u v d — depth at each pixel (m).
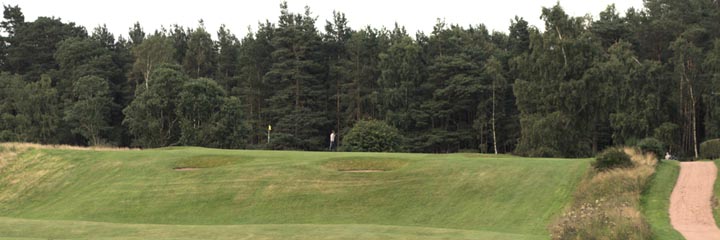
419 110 84.44
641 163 29.89
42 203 32.66
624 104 63.78
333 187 31.30
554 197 27.78
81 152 40.53
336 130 95.31
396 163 34.44
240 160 36.38
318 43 98.00
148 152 39.81
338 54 102.81
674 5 82.12
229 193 31.23
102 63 97.25
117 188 32.97
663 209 23.95
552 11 63.62
